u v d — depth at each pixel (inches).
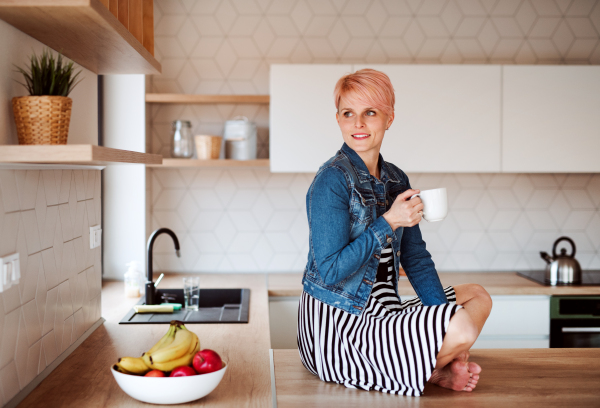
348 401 51.6
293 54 121.3
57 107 47.5
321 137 107.7
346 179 55.3
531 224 126.6
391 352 52.4
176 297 100.6
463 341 49.9
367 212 55.9
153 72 75.0
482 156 109.7
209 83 121.2
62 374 53.9
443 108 108.7
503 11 123.0
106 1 53.1
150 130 120.0
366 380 54.7
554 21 123.7
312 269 58.5
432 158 109.2
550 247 127.0
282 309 104.3
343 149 59.6
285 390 54.6
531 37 123.6
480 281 112.9
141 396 45.6
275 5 120.7
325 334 56.6
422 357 50.9
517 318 105.5
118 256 114.9
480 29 123.0
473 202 125.8
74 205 65.1
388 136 108.6
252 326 73.3
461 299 61.9
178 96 111.7
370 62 122.0
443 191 56.5
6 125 48.4
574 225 127.0
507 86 109.3
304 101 107.2
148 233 118.1
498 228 126.3
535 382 57.2
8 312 46.6
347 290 55.7
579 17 123.9
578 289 105.7
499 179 126.0
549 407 50.2
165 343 48.3
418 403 51.1
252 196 123.3
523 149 110.2
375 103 56.7
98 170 75.2
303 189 123.9
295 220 124.0
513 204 126.2
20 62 51.6
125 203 114.4
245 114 121.5
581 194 126.7
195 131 121.2
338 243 53.0
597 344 106.3
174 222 122.3
